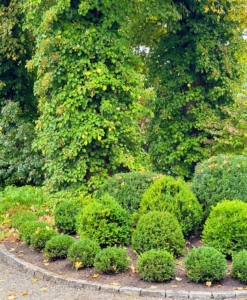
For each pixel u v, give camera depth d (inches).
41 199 302.0
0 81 415.8
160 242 186.4
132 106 291.3
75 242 194.4
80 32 277.7
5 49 400.8
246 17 394.0
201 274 165.2
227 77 402.6
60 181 283.4
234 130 359.9
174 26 387.2
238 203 196.9
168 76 414.3
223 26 392.2
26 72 432.8
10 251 217.5
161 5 344.5
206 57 384.5
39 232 215.8
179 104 402.9
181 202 209.3
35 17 290.8
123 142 297.1
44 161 365.4
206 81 404.5
